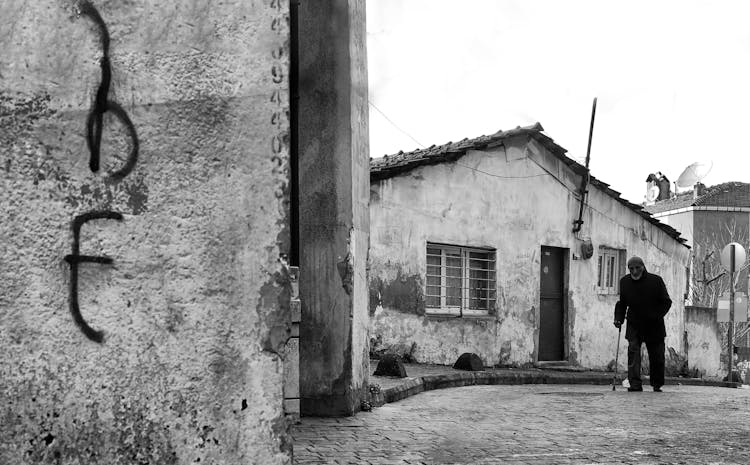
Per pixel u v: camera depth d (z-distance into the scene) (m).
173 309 3.19
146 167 3.21
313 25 8.27
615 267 20.95
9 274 3.09
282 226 3.27
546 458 6.11
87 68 3.20
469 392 11.39
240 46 3.29
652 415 8.88
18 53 3.17
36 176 3.14
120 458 3.12
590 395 11.27
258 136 3.28
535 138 18.31
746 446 6.80
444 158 16.14
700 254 40.62
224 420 3.20
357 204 8.39
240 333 3.22
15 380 3.07
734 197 42.09
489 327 17.16
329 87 8.20
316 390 8.12
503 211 17.61
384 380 11.05
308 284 8.16
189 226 3.22
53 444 3.08
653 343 12.61
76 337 3.12
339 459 5.92
